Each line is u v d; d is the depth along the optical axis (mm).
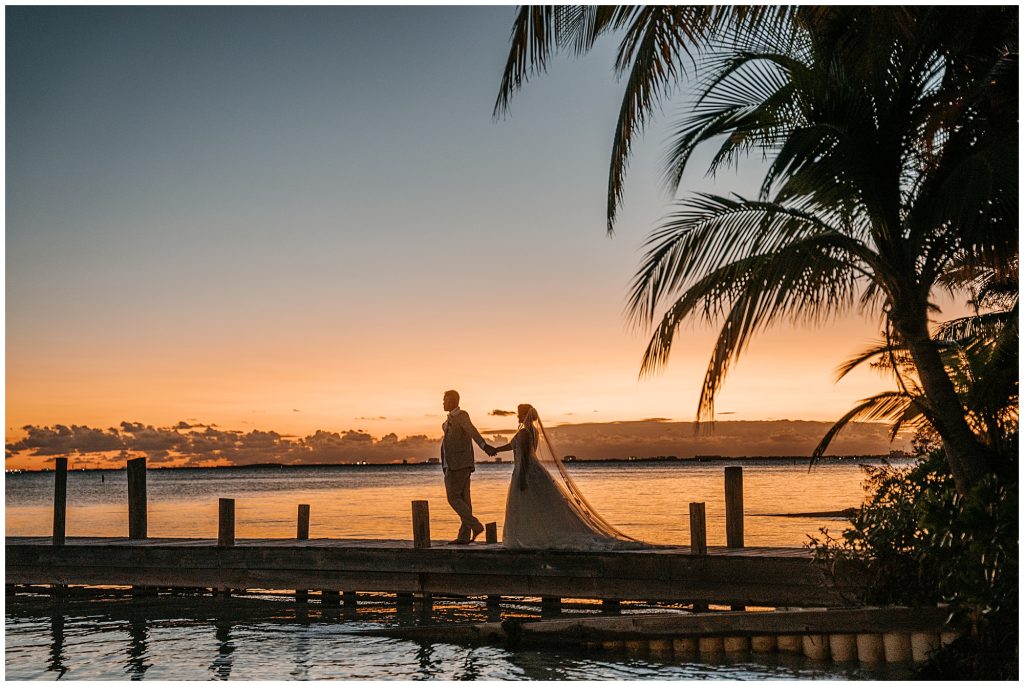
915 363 7863
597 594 11211
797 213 7770
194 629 11016
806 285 7426
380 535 22703
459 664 8984
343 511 36906
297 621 11438
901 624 8328
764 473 92625
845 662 8555
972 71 8102
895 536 8672
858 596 9117
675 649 9211
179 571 13172
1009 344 8797
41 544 13898
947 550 8039
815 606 9977
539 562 11523
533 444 12062
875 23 7293
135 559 13359
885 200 7613
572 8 8117
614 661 8992
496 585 11711
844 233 7879
